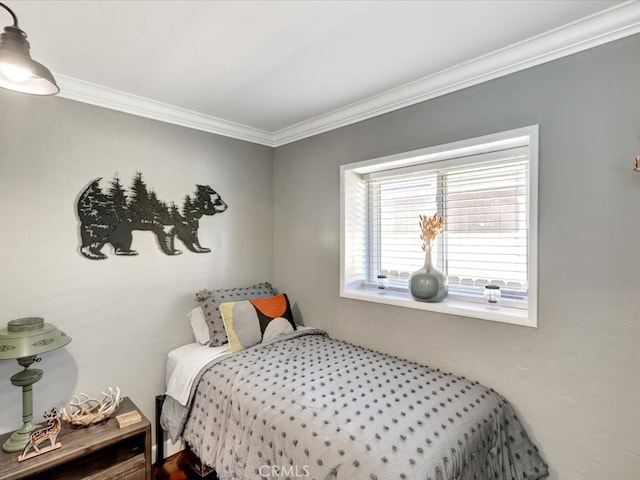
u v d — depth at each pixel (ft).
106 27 4.57
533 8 4.29
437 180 7.05
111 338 6.73
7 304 5.62
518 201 6.01
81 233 6.35
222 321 7.36
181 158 7.79
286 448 4.35
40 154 5.91
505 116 5.48
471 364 5.88
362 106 7.26
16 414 5.66
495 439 4.80
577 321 4.84
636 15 4.27
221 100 7.10
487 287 5.98
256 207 9.29
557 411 5.02
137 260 7.08
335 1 4.13
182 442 7.44
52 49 5.11
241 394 5.29
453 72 5.85
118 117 6.82
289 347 7.13
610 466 4.61
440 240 7.01
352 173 8.07
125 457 5.53
